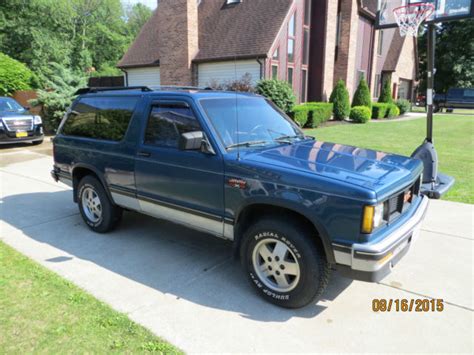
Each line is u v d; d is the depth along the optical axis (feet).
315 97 66.03
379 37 84.99
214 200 11.35
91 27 138.00
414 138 42.39
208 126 11.44
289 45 58.59
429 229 15.96
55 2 107.04
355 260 8.92
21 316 9.79
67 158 16.60
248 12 60.49
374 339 9.18
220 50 57.72
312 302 10.36
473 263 13.04
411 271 12.50
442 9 20.72
